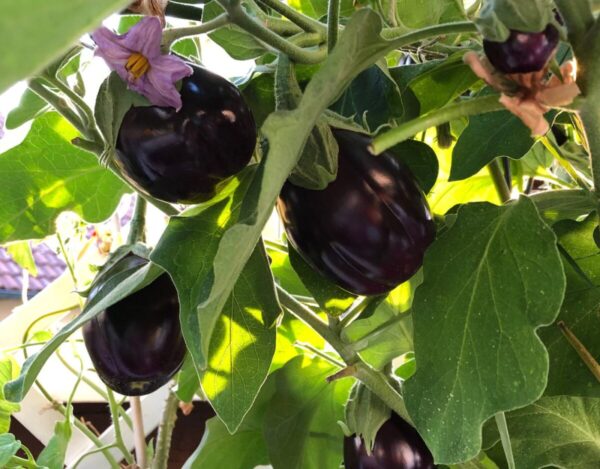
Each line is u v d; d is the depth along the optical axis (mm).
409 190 419
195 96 413
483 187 676
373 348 608
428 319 410
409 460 544
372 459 548
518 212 403
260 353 482
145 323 514
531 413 488
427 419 395
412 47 562
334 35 418
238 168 435
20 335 1048
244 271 473
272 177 301
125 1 128
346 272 422
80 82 549
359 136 425
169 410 836
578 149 646
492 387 375
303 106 298
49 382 1064
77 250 988
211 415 1192
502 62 308
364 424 558
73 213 702
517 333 374
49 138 659
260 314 480
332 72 305
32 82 508
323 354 723
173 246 438
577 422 481
